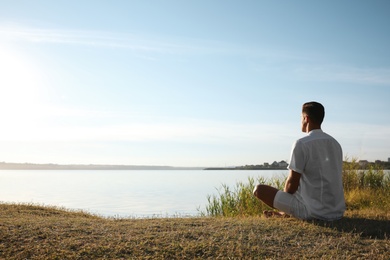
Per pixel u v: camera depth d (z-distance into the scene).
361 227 5.19
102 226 5.45
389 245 4.44
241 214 8.76
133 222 5.88
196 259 4.13
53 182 65.38
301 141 5.27
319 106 5.34
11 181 68.94
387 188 10.45
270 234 4.91
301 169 5.27
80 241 4.65
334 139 5.38
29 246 4.48
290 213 5.49
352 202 8.87
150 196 30.69
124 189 42.66
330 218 5.39
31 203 9.10
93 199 27.47
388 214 6.22
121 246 4.47
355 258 4.09
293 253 4.25
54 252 4.33
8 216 6.66
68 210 8.70
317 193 5.31
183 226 5.39
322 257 4.10
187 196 30.12
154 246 4.48
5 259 4.19
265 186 5.63
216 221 5.80
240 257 4.16
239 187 10.01
